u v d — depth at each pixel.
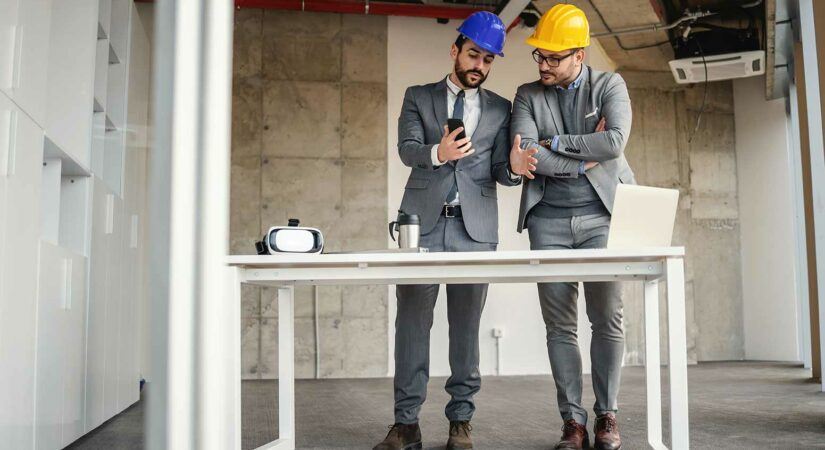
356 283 2.48
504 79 8.00
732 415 4.14
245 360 7.55
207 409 0.50
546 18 2.85
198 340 0.50
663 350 8.39
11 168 2.56
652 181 8.94
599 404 2.83
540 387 6.20
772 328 9.32
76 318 3.44
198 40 0.53
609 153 2.72
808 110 5.57
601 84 2.88
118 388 4.43
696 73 7.79
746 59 7.44
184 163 0.51
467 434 2.84
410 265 2.21
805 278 8.00
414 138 2.89
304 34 7.95
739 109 9.55
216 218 0.52
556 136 2.78
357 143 7.93
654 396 2.62
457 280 2.36
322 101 7.93
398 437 2.77
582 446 2.87
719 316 9.39
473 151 2.64
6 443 2.47
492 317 7.85
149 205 0.51
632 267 2.13
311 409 4.60
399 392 2.82
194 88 0.52
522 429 3.56
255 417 4.19
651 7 7.07
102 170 4.50
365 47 8.00
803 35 5.60
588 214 2.83
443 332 7.68
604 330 2.80
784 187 9.30
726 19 7.86
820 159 5.50
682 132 9.04
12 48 2.57
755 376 6.94
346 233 7.84
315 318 7.69
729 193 9.49
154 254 0.51
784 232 9.26
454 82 2.94
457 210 2.84
